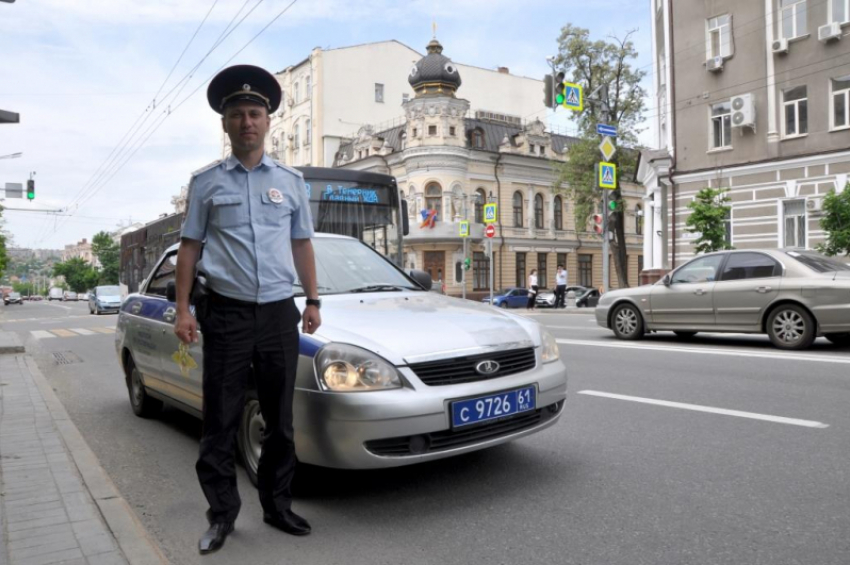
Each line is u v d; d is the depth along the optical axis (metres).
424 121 40.56
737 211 21.88
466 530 3.47
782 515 3.52
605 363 8.77
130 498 4.24
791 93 20.73
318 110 50.88
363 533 3.48
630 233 52.41
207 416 3.30
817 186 19.94
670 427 5.37
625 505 3.74
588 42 33.84
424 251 40.91
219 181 3.29
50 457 4.70
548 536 3.37
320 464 3.67
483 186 43.03
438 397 3.62
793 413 5.71
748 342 10.88
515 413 3.91
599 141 33.19
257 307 3.27
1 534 3.31
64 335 17.83
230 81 3.32
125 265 24.19
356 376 3.58
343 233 12.43
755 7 21.39
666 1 24.03
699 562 3.03
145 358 5.86
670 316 10.99
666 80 24.19
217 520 3.32
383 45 53.66
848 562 2.98
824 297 9.22
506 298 35.62
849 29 19.23
